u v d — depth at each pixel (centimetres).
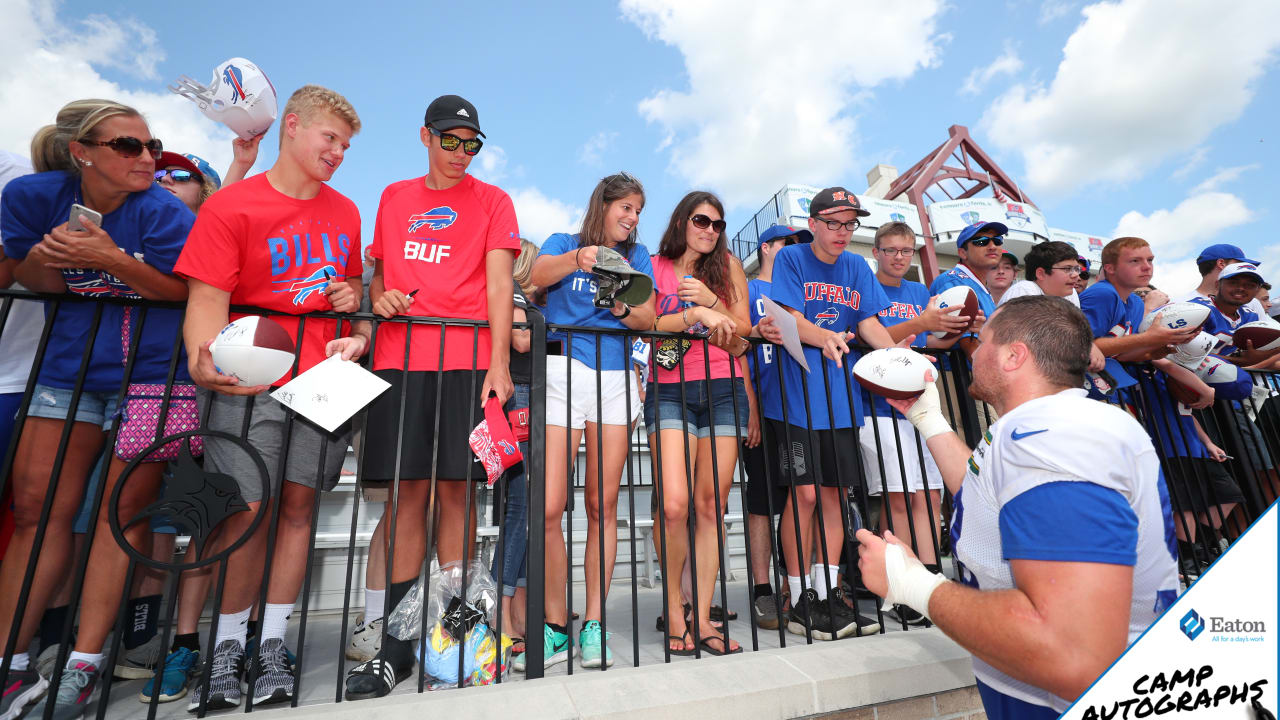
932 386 177
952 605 114
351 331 226
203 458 208
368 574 236
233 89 271
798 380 282
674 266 284
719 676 177
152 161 183
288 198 202
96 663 180
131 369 175
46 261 164
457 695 160
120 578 188
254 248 193
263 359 156
